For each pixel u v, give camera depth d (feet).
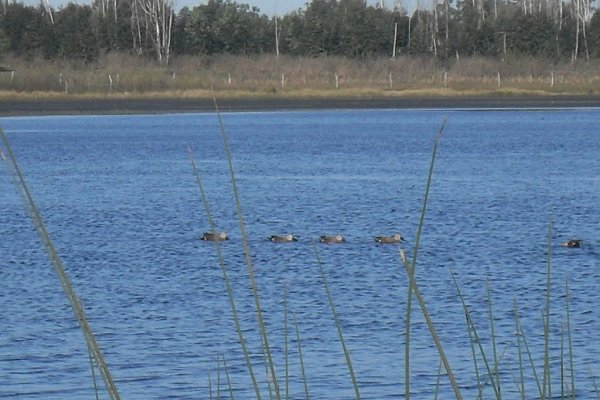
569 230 198.29
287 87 628.69
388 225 209.36
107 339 111.65
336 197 253.85
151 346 107.86
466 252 172.55
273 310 125.90
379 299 131.85
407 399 28.60
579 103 591.78
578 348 102.99
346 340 109.19
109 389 27.32
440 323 116.88
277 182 289.12
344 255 169.17
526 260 163.32
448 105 593.42
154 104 579.89
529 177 296.71
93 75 622.54
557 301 128.57
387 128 484.74
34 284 145.38
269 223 213.46
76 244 185.06
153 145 410.11
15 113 539.70
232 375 96.63
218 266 160.35
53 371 98.58
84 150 388.78
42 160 353.51
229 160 31.81
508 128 477.77
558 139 423.23
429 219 215.72
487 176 300.61
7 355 104.42
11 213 228.43
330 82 640.58
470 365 98.53
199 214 226.58
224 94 609.42
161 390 92.12
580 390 89.30
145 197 257.14
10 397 90.63
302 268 157.07
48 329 116.47
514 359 99.81
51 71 635.25
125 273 154.81
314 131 472.85
